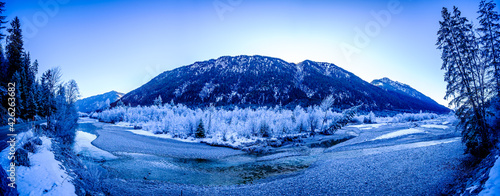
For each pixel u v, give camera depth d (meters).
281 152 38.44
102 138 43.84
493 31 18.20
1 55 44.31
